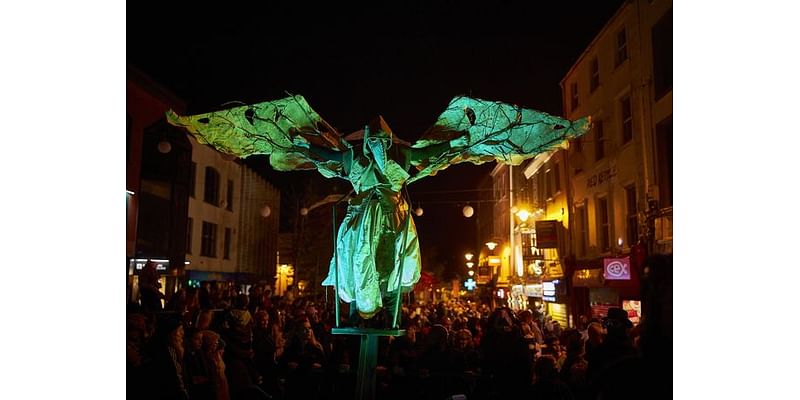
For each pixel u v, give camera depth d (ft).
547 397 20.03
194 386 20.36
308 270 117.19
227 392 21.36
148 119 63.93
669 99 44.73
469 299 148.25
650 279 8.37
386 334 11.17
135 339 19.12
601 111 60.75
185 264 78.59
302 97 14.06
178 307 30.12
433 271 190.29
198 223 88.58
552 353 28.78
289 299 56.95
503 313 23.85
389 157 12.57
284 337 35.04
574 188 70.23
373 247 11.89
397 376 25.88
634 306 46.44
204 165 91.15
